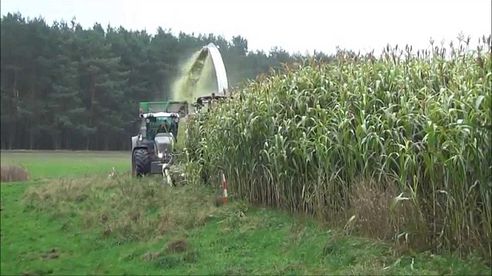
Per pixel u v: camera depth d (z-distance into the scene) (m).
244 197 12.91
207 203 12.88
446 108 7.62
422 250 7.92
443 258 7.46
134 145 21.53
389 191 8.39
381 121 8.79
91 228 12.32
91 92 50.59
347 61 11.19
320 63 11.61
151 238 10.90
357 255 8.13
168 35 56.69
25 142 48.00
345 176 9.62
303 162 10.59
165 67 54.53
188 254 9.48
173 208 12.76
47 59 48.56
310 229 9.67
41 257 10.66
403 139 8.36
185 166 16.31
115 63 51.44
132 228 11.56
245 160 12.61
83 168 28.95
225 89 16.55
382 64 10.24
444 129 7.41
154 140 20.39
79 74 50.09
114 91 51.28
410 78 9.47
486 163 6.91
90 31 52.38
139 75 53.84
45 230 12.86
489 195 6.95
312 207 10.45
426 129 7.68
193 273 8.69
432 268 7.29
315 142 9.92
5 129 47.31
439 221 7.84
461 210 7.31
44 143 48.81
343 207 9.52
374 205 8.64
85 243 11.30
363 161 9.00
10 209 15.79
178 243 9.98
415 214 7.98
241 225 10.89
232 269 8.50
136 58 53.84
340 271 7.79
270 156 11.24
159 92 54.12
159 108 23.66
